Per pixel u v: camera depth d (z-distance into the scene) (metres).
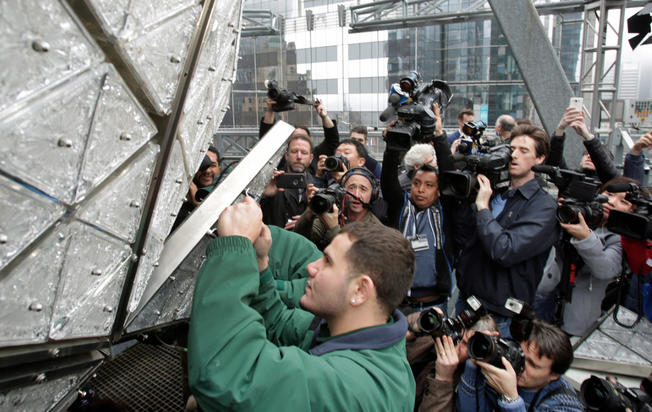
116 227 0.93
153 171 1.02
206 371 1.06
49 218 0.71
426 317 2.11
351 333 1.23
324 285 1.28
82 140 0.72
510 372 1.89
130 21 0.73
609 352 2.77
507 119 5.93
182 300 1.56
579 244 2.73
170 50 0.90
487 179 2.83
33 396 0.91
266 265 1.57
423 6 9.23
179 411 2.23
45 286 0.77
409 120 2.67
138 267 1.08
